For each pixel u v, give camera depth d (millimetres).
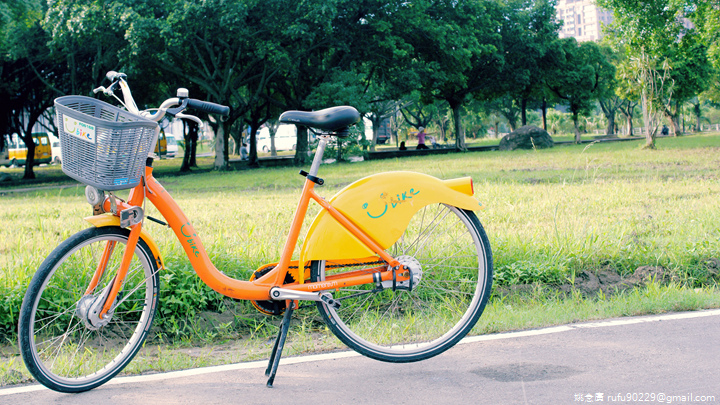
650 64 24141
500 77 35312
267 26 21594
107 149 2502
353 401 2676
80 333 3643
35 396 2807
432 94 36594
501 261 5184
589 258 5320
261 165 30625
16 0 21734
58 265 2746
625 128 82375
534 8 35531
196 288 4375
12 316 3939
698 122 73438
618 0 24188
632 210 7879
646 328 3635
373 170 18578
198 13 20234
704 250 5348
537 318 3883
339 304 2959
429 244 3299
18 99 27172
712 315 3859
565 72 37906
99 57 23203
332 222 2975
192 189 14898
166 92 29688
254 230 6746
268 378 2939
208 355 3510
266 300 3004
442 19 28641
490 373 2982
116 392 2846
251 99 25125
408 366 3133
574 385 2785
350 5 23969
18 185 22281
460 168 17172
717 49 24031
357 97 25750
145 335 3061
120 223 2805
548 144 29875
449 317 3326
